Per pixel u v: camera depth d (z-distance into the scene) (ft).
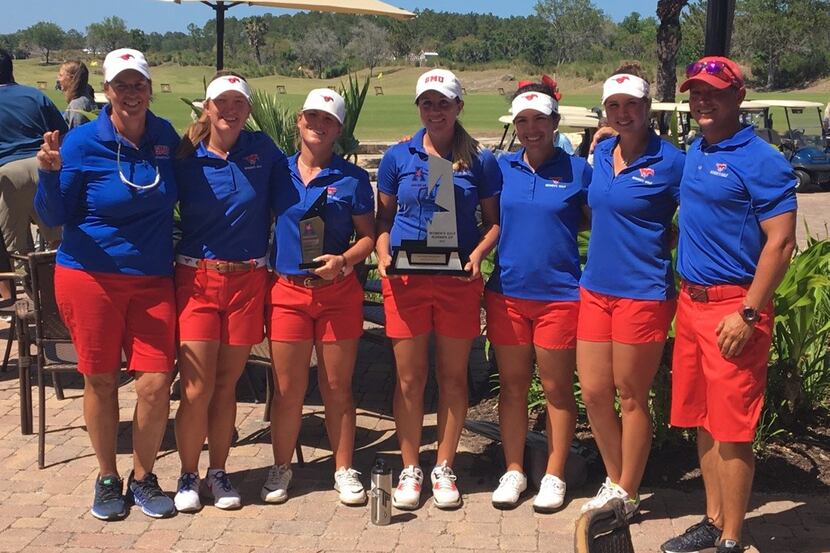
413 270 13.83
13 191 22.91
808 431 17.06
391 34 402.52
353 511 14.33
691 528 13.17
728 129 12.14
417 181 13.91
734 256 12.09
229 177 13.58
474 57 380.99
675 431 16.08
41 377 15.75
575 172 13.85
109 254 13.30
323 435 17.51
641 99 12.67
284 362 14.33
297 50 381.60
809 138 63.87
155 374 13.78
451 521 14.02
